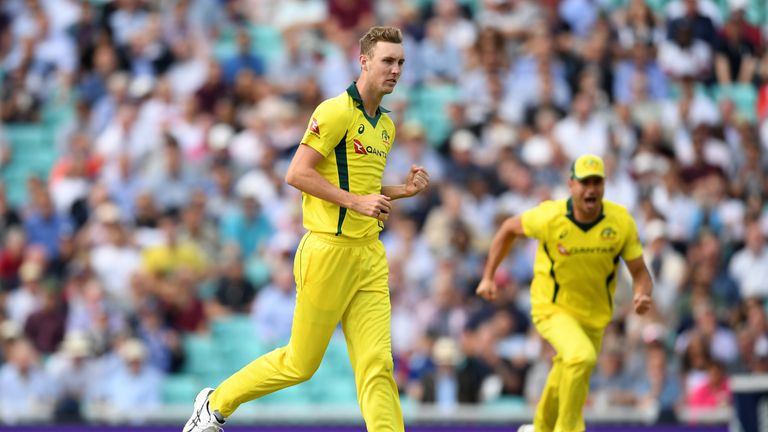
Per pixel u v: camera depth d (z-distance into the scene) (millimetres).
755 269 58906
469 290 54562
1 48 72375
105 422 45469
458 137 62719
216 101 65062
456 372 48969
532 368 49406
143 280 54062
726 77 73062
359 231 25719
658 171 62625
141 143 62781
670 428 45812
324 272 25641
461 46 70250
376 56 25219
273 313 53781
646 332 51094
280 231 58531
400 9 71625
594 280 31469
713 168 63750
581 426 30531
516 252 56312
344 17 72125
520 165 60844
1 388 50406
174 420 45656
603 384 49844
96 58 69375
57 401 49219
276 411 45594
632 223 31297
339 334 54969
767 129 69125
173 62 69500
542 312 31844
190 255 56156
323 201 25656
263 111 64062
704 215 61406
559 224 31281
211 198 59750
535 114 65812
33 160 67062
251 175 60531
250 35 71562
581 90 68188
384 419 25641
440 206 59000
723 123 68125
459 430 45188
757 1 77750
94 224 58000
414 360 50812
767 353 53875
